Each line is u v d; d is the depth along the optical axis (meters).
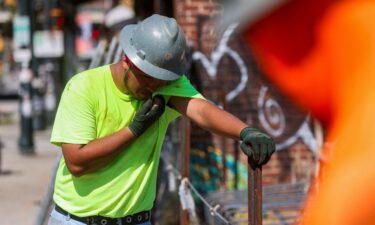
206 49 9.91
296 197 7.73
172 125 9.12
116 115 4.34
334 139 5.34
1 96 51.56
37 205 11.67
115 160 4.36
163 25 4.09
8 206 11.57
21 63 19.14
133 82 4.19
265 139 3.66
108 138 4.18
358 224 5.04
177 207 8.12
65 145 4.25
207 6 9.95
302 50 5.35
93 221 4.44
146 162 4.46
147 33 4.09
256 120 9.95
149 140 4.42
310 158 9.89
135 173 4.41
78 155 4.20
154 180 4.62
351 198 5.10
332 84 5.29
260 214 3.68
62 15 25.81
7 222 10.41
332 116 5.38
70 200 4.45
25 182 14.08
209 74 9.95
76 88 4.31
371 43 5.08
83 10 35.72
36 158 18.11
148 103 4.18
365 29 5.09
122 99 4.33
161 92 4.27
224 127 4.06
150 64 4.06
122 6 17.27
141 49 4.09
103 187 4.38
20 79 18.92
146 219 4.63
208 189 9.69
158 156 4.57
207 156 9.79
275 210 7.38
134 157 4.39
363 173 5.09
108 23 16.34
